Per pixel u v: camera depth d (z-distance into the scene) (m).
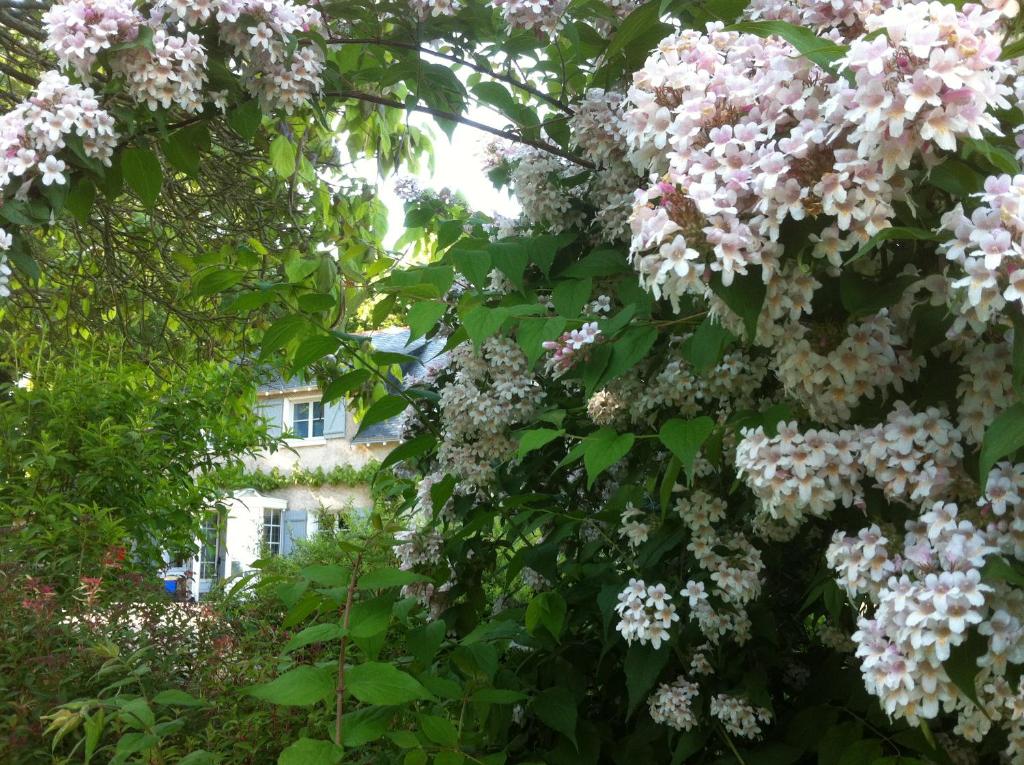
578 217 2.66
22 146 2.40
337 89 2.96
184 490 4.71
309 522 17.14
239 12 2.45
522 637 2.46
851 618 2.18
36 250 5.59
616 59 2.53
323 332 2.38
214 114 2.70
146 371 5.05
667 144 1.63
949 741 1.91
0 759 2.11
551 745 2.49
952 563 1.26
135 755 2.27
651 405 2.29
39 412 4.21
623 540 2.61
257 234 5.70
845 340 1.52
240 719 2.56
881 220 1.34
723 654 2.29
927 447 1.41
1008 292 1.13
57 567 3.22
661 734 2.28
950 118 1.18
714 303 1.59
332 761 1.54
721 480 2.25
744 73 1.57
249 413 5.37
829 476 1.52
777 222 1.36
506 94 2.79
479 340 1.96
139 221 6.32
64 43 2.35
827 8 1.59
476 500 2.94
